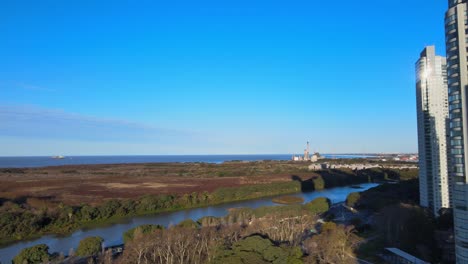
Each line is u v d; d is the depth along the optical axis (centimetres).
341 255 10481
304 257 9912
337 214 17625
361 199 19925
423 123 16875
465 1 8275
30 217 14938
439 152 15800
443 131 15900
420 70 17100
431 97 16550
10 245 13300
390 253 10931
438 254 10619
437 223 13212
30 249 9738
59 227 15638
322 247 10506
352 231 13912
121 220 17588
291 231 12388
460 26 8131
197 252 10231
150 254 9925
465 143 7981
